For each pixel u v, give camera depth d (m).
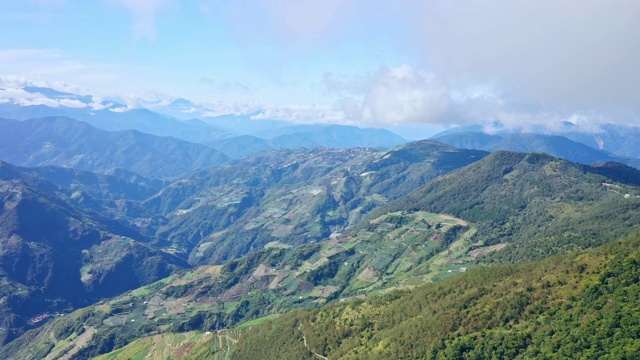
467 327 166.88
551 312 157.62
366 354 182.88
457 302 186.38
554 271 182.62
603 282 157.25
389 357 171.25
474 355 153.50
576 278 168.25
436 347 163.75
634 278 151.62
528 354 145.12
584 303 152.75
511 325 160.75
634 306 139.88
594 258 177.38
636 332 131.12
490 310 170.88
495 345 153.12
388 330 194.38
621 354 126.44
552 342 143.75
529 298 169.25
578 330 142.25
